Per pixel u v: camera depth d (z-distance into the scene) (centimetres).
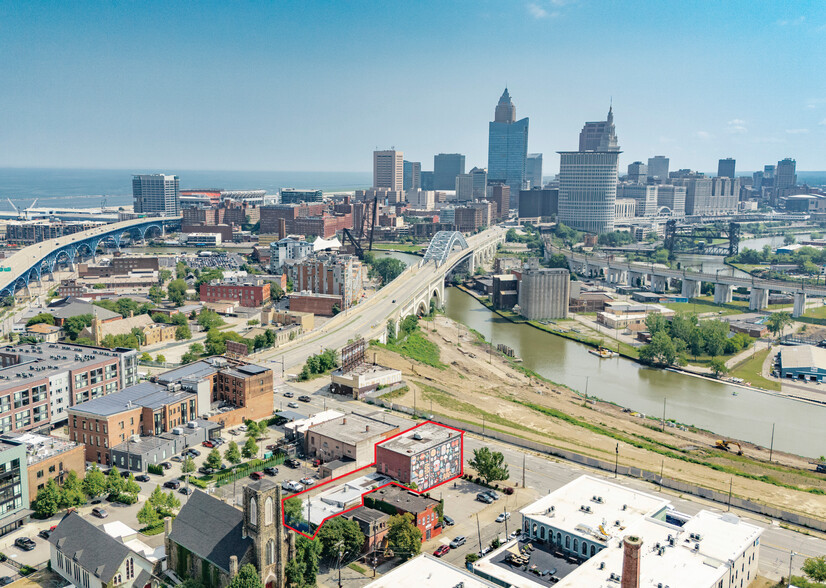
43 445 19912
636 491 18350
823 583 15600
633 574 12925
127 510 18662
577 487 18562
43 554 16625
